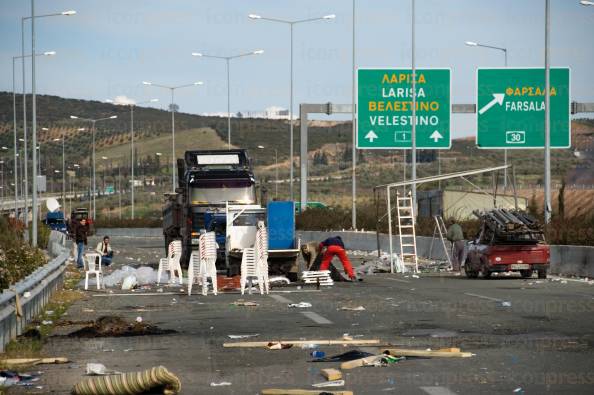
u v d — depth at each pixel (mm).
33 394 23641
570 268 72438
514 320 39062
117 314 44875
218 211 86562
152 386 23281
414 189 105375
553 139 100625
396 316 41375
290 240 76125
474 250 71062
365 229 137625
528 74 100500
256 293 57656
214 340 33875
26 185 126188
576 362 27562
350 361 27109
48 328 38531
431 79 102750
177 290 61781
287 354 30000
